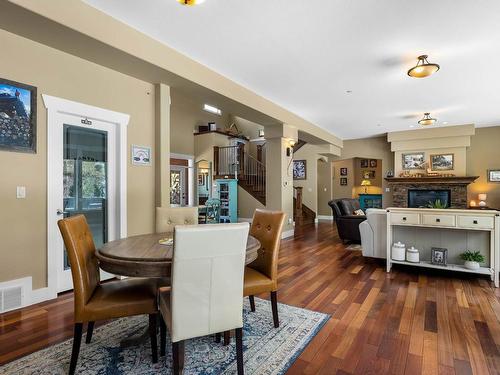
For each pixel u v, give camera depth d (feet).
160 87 12.41
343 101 17.78
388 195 29.50
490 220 10.98
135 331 7.45
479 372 5.79
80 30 8.23
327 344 6.86
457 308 8.92
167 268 5.57
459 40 10.43
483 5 8.39
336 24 9.43
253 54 11.56
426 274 12.48
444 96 16.81
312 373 5.79
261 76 13.84
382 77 13.96
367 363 6.12
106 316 5.85
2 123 8.37
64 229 5.72
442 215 11.66
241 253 5.44
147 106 12.32
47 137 9.32
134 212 11.90
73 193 10.30
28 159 8.95
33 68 8.93
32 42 8.87
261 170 30.96
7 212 8.54
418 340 7.04
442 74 13.57
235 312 5.52
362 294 10.13
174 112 31.27
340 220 19.39
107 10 8.71
